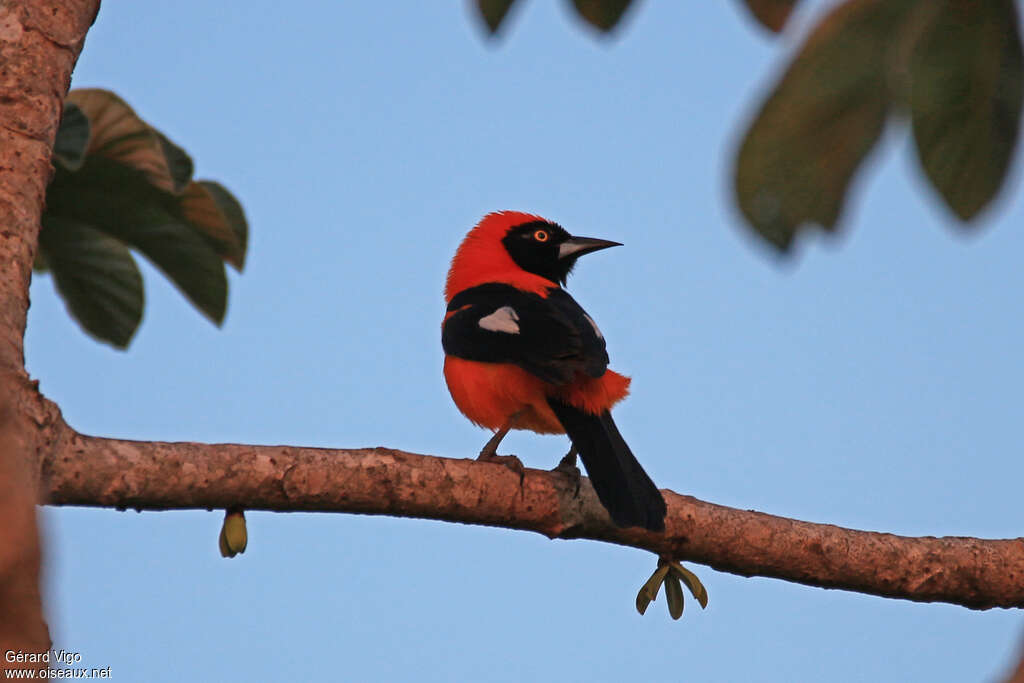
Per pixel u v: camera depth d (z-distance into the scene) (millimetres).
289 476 9422
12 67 9992
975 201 5727
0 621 4113
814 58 5391
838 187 5582
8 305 8773
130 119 12672
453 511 10336
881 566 11211
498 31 8453
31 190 9594
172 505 9109
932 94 5445
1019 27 5340
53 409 8562
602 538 11273
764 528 11102
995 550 11453
